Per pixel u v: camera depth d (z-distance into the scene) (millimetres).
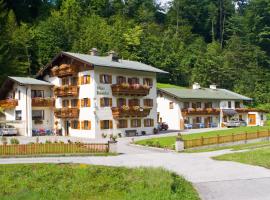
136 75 66812
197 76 117875
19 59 90500
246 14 146000
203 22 159625
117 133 61938
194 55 128125
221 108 84750
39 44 97312
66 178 24234
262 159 32750
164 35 139125
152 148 44219
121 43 112688
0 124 62406
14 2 112062
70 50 102125
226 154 36938
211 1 162375
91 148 37062
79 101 62031
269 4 142250
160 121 79188
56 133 64250
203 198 21188
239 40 134625
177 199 20266
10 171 25125
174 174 25172
